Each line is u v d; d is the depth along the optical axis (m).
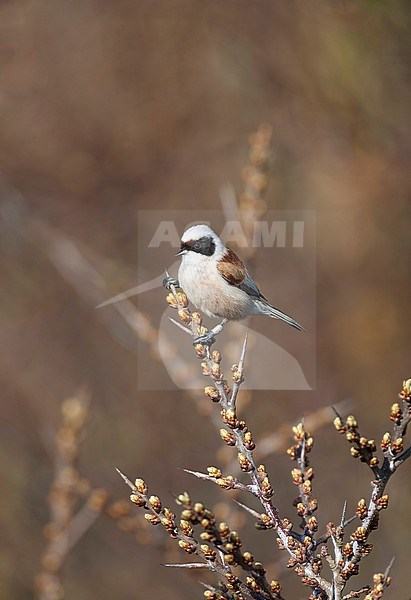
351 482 11.90
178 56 14.09
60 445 7.54
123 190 14.36
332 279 13.27
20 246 14.09
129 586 11.27
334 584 3.76
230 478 3.93
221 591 3.76
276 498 11.68
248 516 10.93
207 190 13.90
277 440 7.02
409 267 13.55
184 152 14.34
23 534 11.90
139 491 3.75
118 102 14.27
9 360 13.48
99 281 12.84
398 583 10.56
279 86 13.76
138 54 14.14
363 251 13.48
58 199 14.34
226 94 14.05
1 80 13.88
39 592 7.48
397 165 13.54
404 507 11.37
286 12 13.31
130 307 7.21
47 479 12.50
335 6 13.04
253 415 11.84
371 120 13.41
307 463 4.12
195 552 3.71
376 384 12.94
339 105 13.41
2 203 13.94
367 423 12.63
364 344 12.94
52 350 13.70
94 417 12.79
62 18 13.96
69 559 11.23
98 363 13.41
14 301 13.90
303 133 13.74
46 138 14.20
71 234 13.98
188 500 3.41
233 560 3.53
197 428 12.75
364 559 10.80
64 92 14.13
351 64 13.03
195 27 13.95
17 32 13.88
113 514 7.00
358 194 13.54
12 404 13.31
